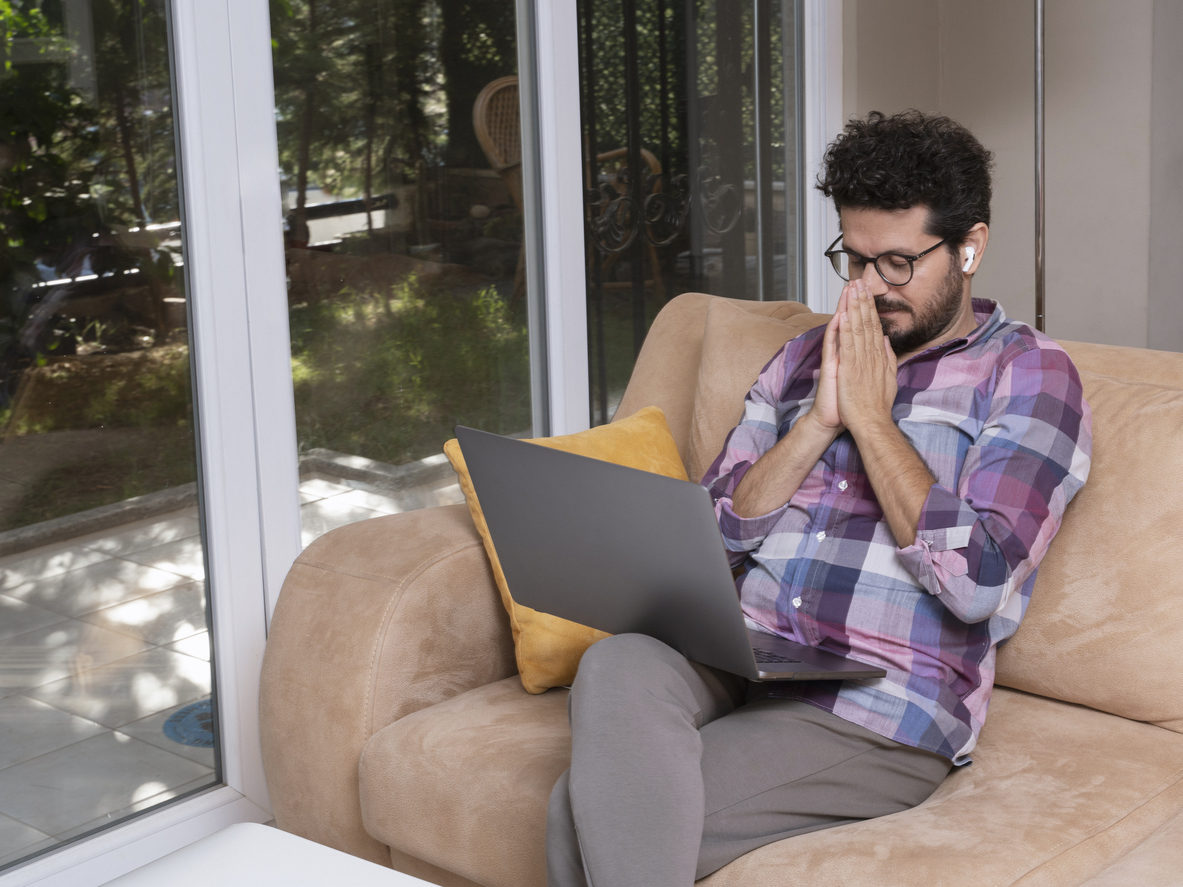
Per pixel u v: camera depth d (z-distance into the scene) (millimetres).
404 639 1601
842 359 1446
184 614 2055
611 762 1153
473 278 2512
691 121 3053
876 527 1447
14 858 1880
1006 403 1423
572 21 2617
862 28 3537
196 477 2051
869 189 1445
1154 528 1423
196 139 1968
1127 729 1419
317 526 2273
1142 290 3650
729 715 1367
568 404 2725
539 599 1470
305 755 1622
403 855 1550
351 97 2244
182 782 2074
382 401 2363
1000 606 1324
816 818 1292
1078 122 3695
